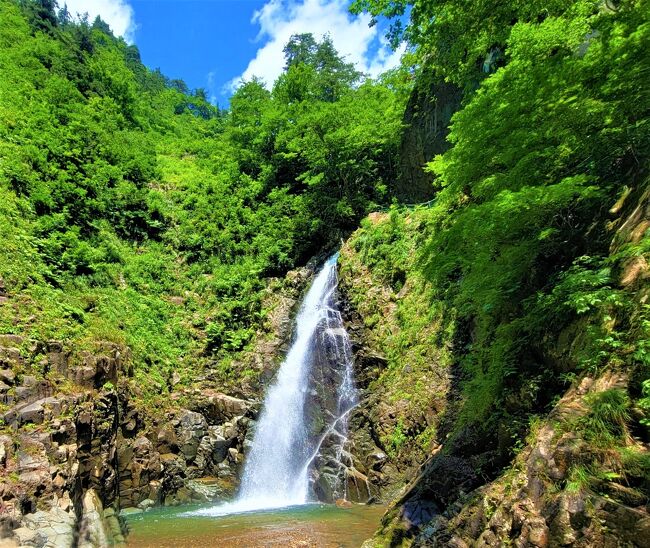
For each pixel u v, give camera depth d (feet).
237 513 37.27
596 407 14.08
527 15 24.59
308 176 80.84
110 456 37.22
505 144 21.21
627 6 18.12
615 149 19.40
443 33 26.84
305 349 56.75
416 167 65.46
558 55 19.10
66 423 30.83
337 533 29.55
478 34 26.43
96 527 26.94
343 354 52.75
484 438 22.38
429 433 39.04
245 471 47.39
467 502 18.81
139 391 46.73
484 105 21.54
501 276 22.80
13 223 47.88
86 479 33.81
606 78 17.47
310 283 67.67
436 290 46.75
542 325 20.13
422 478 25.34
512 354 21.72
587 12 20.93
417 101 64.23
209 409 51.21
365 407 46.50
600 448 13.39
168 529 31.58
